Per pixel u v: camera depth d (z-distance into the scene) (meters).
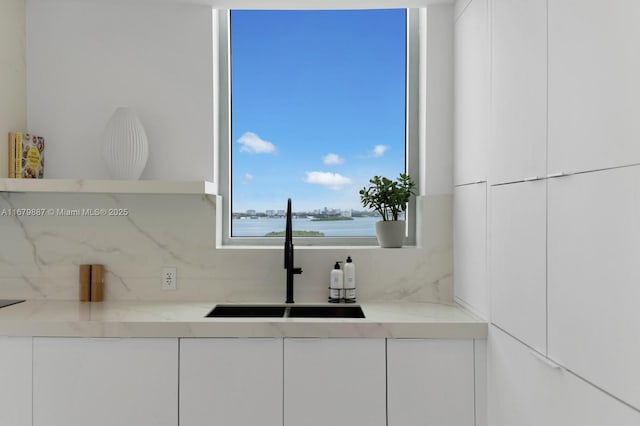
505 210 1.94
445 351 2.20
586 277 1.36
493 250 2.08
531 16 1.69
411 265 2.74
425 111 2.75
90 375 2.22
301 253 2.75
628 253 1.17
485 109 2.17
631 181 1.16
